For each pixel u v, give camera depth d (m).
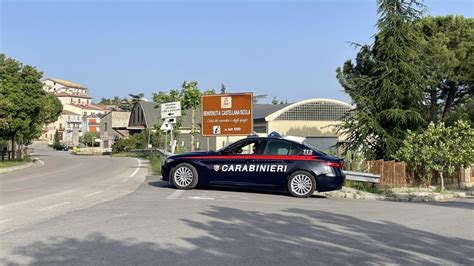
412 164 20.00
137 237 8.03
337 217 10.66
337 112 42.12
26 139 44.97
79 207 11.23
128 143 57.94
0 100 31.58
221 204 12.14
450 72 28.33
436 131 19.61
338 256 7.09
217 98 22.66
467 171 22.05
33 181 19.11
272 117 40.00
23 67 35.62
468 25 29.12
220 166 14.87
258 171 14.60
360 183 18.12
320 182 14.24
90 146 99.50
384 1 24.28
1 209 10.89
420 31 27.48
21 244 7.46
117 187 16.17
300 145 14.74
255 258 6.86
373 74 25.00
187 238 8.02
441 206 13.77
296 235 8.49
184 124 47.88
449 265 6.76
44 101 36.41
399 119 23.34
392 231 9.15
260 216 10.43
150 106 60.81
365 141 23.88
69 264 6.38
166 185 16.83
